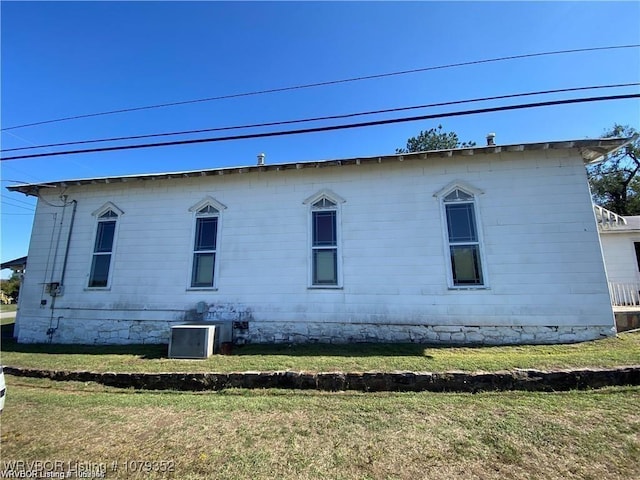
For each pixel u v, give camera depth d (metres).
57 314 9.48
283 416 4.35
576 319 7.23
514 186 7.90
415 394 5.00
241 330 8.47
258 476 3.09
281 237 8.77
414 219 8.22
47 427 4.14
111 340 9.05
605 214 12.77
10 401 5.07
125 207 9.73
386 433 3.82
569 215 7.59
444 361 5.95
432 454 3.38
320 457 3.37
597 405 4.38
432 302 7.82
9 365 6.73
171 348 7.23
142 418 4.36
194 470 3.20
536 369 5.18
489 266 7.70
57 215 10.12
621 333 7.39
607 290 7.23
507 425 3.92
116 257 9.47
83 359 7.18
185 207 9.43
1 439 3.85
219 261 8.94
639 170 27.81
